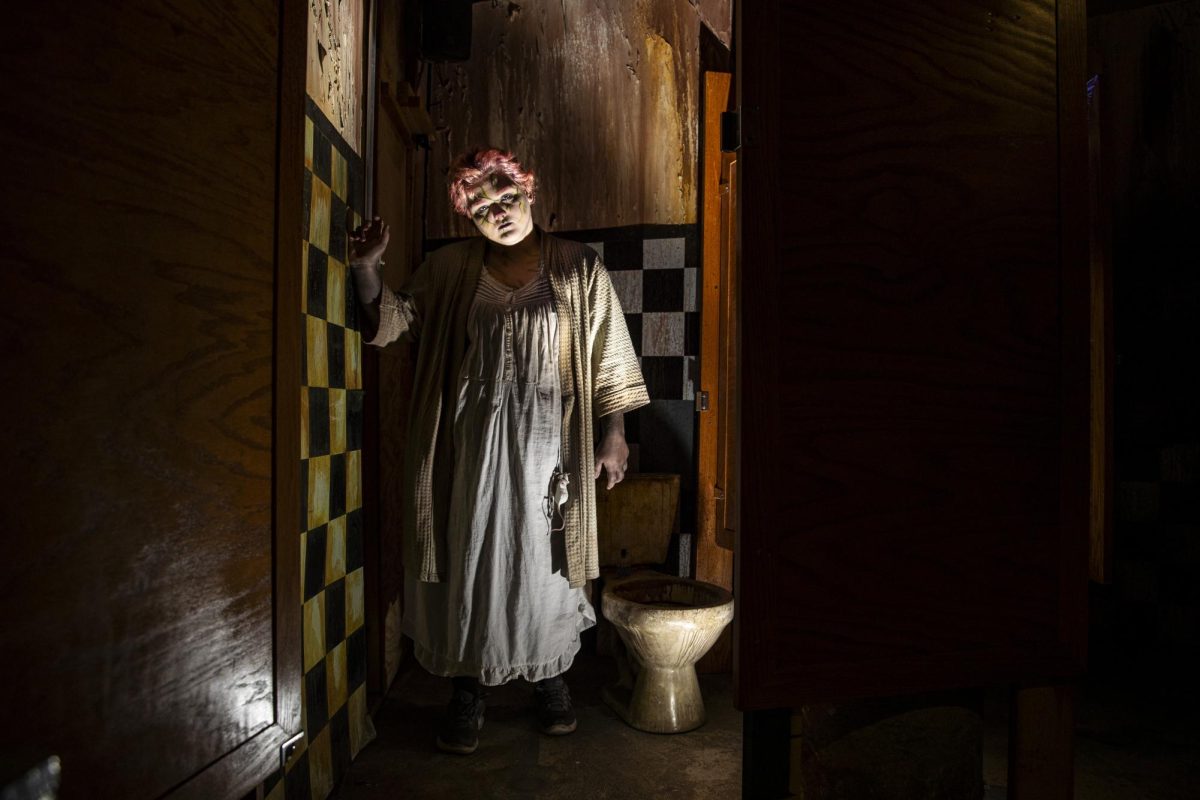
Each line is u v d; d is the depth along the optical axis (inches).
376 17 87.4
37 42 23.7
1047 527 53.1
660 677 88.6
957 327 51.0
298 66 40.1
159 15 29.4
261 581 36.9
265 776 36.6
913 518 49.9
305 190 62.2
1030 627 52.7
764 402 46.6
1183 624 108.3
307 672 62.5
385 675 95.3
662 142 121.6
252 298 36.1
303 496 61.2
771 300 46.8
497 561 80.9
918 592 50.1
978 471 51.4
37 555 23.8
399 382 105.6
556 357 85.0
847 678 48.5
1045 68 53.3
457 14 112.1
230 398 34.4
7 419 22.6
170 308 30.2
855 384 48.6
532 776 75.9
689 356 119.9
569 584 84.4
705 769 77.7
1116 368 113.0
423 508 81.7
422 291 87.5
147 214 28.9
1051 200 53.4
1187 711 90.5
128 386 27.9
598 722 90.1
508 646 80.7
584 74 123.6
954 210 50.9
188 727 31.3
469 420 82.4
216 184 33.2
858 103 48.7
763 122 46.7
